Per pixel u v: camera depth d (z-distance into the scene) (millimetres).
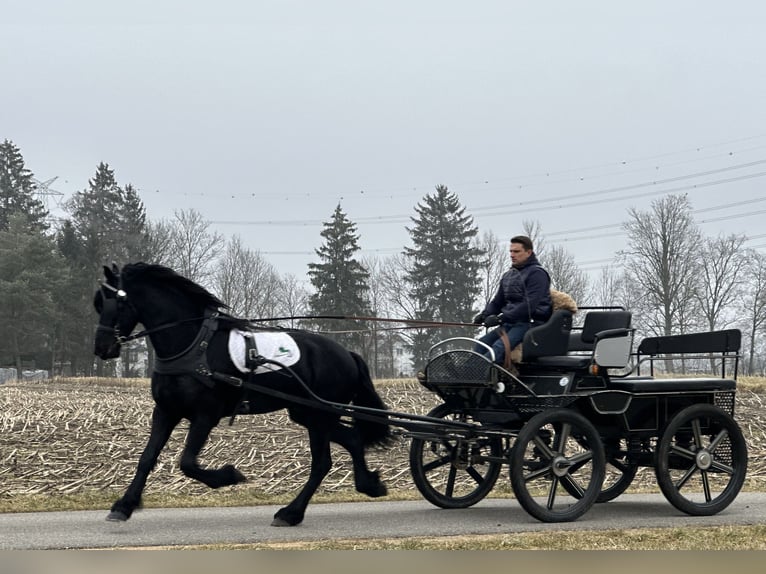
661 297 49219
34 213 71250
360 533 8531
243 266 60531
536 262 9977
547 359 9828
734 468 10312
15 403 21469
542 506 9477
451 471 10414
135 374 61031
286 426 16594
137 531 8555
